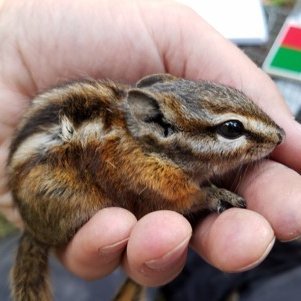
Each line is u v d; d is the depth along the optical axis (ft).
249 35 0.59
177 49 0.46
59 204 0.37
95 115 0.37
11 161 0.39
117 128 0.37
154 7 0.48
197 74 0.46
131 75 0.49
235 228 0.32
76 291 0.56
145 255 0.32
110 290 0.56
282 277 0.53
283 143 0.38
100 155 0.37
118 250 0.35
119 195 0.38
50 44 0.49
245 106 0.37
